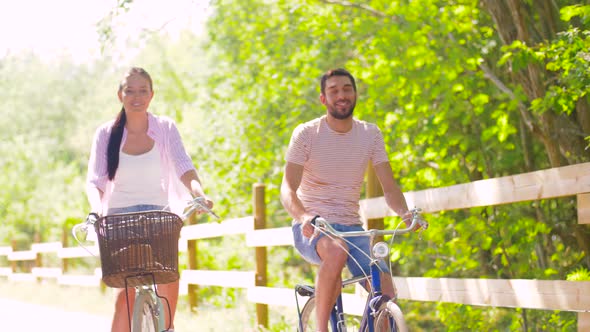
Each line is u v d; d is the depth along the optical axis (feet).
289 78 91.97
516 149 68.03
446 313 64.03
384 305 32.22
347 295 51.70
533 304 38.60
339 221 36.73
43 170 241.35
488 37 66.08
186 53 177.78
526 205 63.57
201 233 75.10
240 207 105.40
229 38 107.76
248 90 104.27
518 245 60.49
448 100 65.51
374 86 73.00
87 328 72.43
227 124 106.73
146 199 38.19
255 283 63.67
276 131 102.53
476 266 65.46
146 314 34.83
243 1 99.09
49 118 286.87
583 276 48.37
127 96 37.63
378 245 32.58
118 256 32.60
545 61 58.80
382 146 37.96
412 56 67.72
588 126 55.83
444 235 65.46
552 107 54.03
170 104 173.27
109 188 38.60
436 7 66.64
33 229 234.58
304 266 119.85
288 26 88.94
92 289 119.24
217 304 83.97
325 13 84.53
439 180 68.64
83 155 262.06
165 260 33.04
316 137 37.01
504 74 67.72
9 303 107.76
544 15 58.59
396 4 70.79
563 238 61.62
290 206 35.78
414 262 77.77
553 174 38.27
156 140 38.29
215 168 106.73
